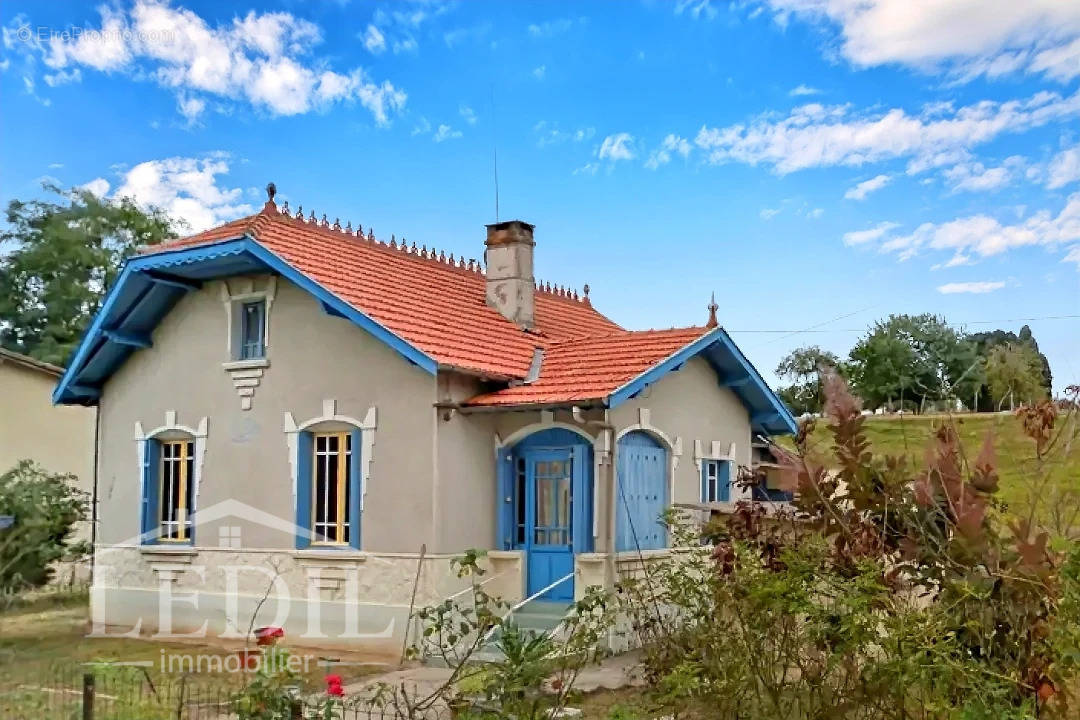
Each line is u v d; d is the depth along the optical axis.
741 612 7.61
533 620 12.74
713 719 8.19
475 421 13.70
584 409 12.72
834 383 7.34
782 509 7.91
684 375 15.35
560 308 19.45
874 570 6.38
